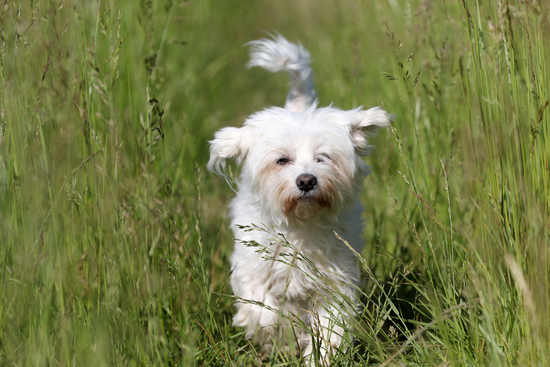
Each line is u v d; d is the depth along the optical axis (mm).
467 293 4422
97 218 4148
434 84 6141
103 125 5141
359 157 5871
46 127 4309
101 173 4234
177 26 10609
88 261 4113
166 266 4586
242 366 4875
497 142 4145
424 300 5715
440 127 6719
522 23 4000
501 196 4191
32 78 4223
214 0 15234
